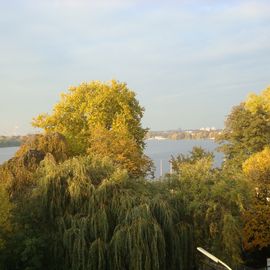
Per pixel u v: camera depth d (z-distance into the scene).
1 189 24.67
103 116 50.75
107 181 26.50
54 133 40.50
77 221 24.97
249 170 35.53
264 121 52.75
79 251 24.23
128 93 53.72
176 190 29.42
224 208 27.92
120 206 25.66
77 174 26.91
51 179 26.41
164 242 25.16
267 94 56.56
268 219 32.84
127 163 39.12
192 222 28.05
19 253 24.34
